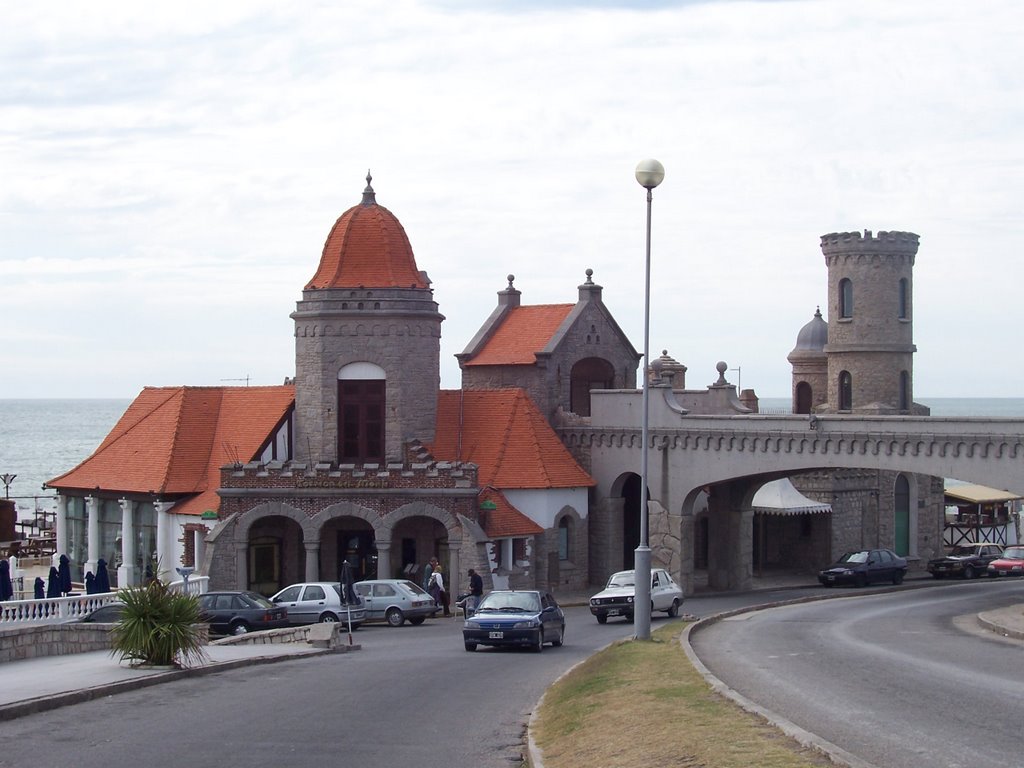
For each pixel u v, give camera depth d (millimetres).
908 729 19047
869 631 37906
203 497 59625
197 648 32406
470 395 64625
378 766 20047
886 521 77750
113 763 20312
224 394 64812
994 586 66062
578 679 27188
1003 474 52312
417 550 58031
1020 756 16984
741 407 65812
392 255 61594
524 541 59969
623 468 64500
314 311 60281
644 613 35344
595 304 70625
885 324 80312
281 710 25391
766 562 77188
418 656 37031
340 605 47312
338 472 56938
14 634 36031
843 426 57031
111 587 62219
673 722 19391
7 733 22844
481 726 23484
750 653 31000
